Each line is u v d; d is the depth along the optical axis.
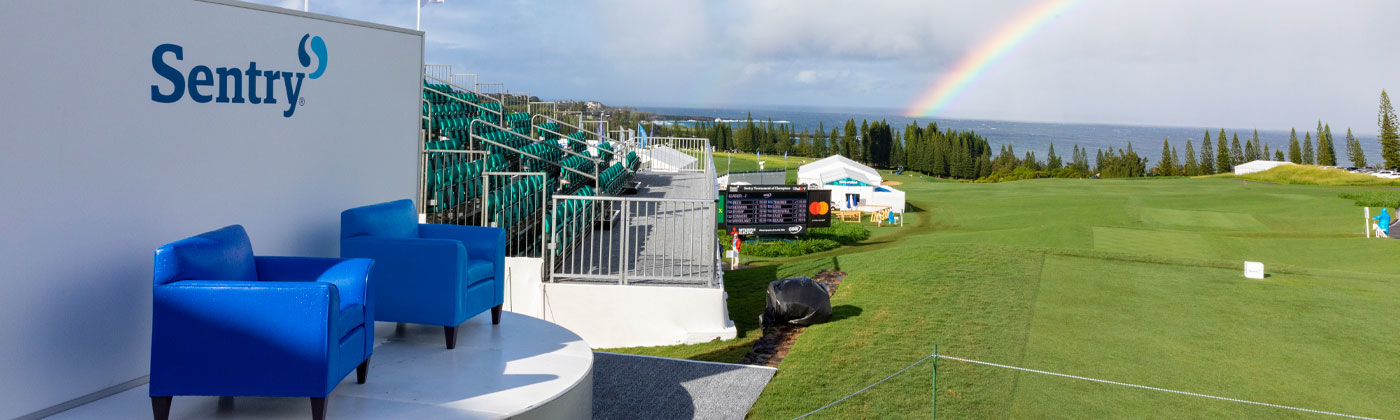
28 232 3.62
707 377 6.79
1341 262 21.03
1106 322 10.55
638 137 25.98
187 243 3.74
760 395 6.44
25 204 3.60
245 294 3.63
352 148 5.94
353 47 5.91
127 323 4.16
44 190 3.68
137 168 4.16
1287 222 32.16
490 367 4.74
